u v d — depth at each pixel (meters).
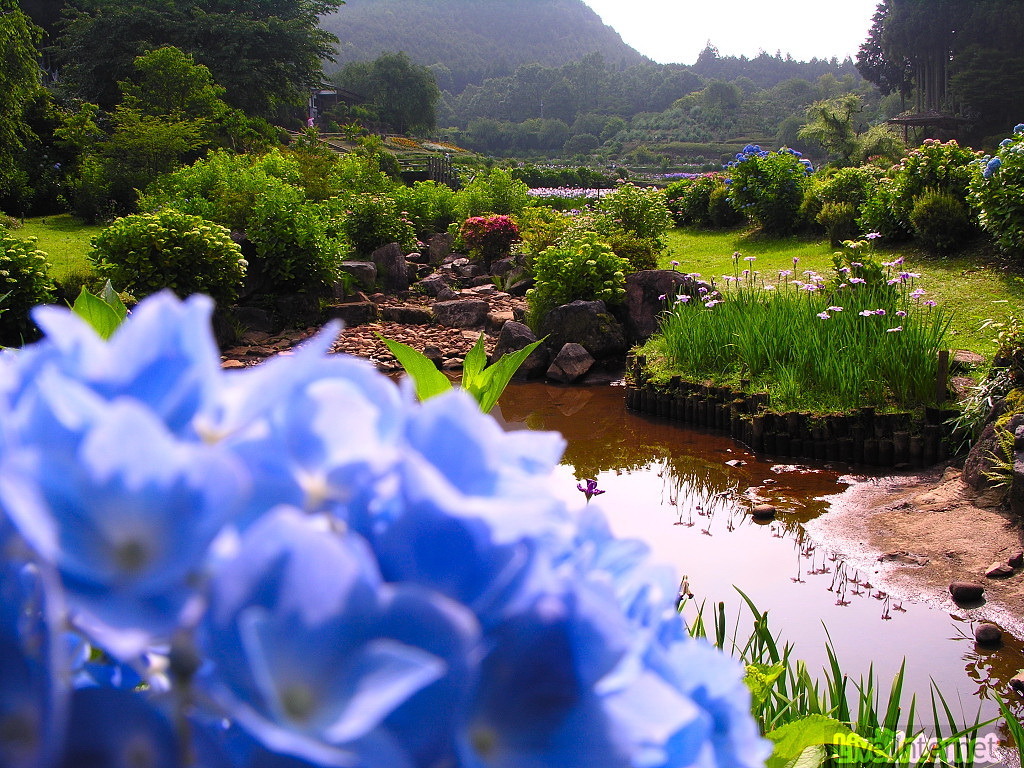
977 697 3.64
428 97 96.00
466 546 0.38
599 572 0.52
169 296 0.38
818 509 5.92
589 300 10.83
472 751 0.34
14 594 0.36
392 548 0.37
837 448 6.88
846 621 4.38
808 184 17.59
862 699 1.78
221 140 30.67
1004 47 62.59
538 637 0.38
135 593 0.31
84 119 25.81
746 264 14.80
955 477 6.01
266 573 0.32
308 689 0.32
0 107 21.59
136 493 0.31
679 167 108.69
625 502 6.29
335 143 59.94
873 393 7.09
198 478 0.32
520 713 0.38
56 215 24.11
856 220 14.61
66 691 0.32
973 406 6.34
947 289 10.55
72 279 11.30
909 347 7.15
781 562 5.14
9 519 0.35
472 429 0.41
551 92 163.50
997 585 4.61
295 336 12.05
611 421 8.53
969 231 12.47
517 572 0.38
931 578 4.77
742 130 139.25
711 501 6.21
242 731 0.36
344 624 0.33
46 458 0.31
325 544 0.33
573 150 138.75
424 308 13.26
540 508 0.40
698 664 0.50
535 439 0.50
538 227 15.77
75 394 0.33
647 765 0.41
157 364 0.37
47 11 47.75
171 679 0.37
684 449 7.51
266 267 12.34
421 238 19.95
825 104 38.84
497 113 170.62
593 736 0.38
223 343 11.33
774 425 7.18
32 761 0.33
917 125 59.81
